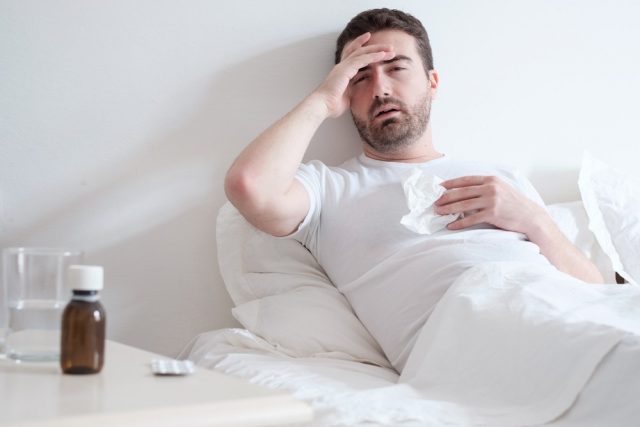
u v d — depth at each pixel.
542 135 2.28
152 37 1.72
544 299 1.34
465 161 1.93
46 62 1.62
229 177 1.56
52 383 0.82
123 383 0.82
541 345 1.23
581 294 1.40
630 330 1.20
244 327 1.75
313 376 1.32
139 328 1.70
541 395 1.19
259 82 1.83
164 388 0.79
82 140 1.66
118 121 1.69
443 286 1.54
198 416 0.71
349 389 1.24
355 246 1.71
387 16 1.87
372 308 1.64
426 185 1.69
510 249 1.64
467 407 1.19
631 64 2.42
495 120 2.20
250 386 0.81
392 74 1.84
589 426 1.12
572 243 1.99
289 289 1.72
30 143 1.62
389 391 1.24
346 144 1.95
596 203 2.10
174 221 1.74
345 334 1.62
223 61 1.79
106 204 1.68
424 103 1.87
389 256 1.66
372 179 1.80
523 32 2.24
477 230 1.71
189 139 1.76
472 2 2.16
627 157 2.42
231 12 1.80
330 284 1.76
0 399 0.74
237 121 1.81
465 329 1.36
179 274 1.74
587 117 2.35
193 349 1.65
